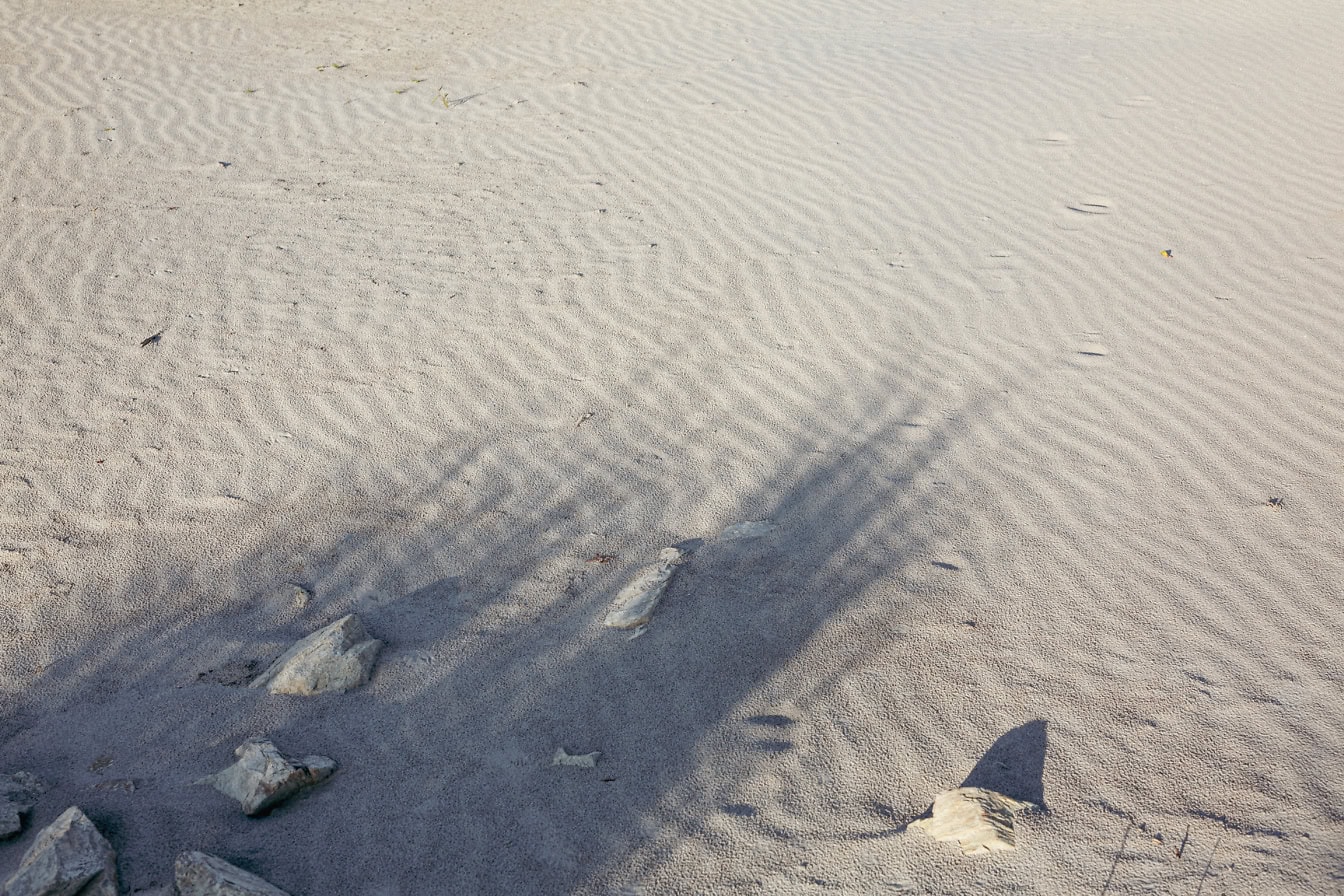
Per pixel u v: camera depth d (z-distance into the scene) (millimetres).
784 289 6578
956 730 3277
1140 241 7039
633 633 3803
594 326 6211
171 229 7598
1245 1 12867
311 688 3578
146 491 4770
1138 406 5148
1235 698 3299
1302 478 4480
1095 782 3031
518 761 3275
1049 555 4090
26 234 7508
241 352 5988
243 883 2764
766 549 4242
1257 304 6109
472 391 5562
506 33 12344
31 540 4445
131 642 3867
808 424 5160
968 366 5637
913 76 10562
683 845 2951
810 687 3500
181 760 3332
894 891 2754
